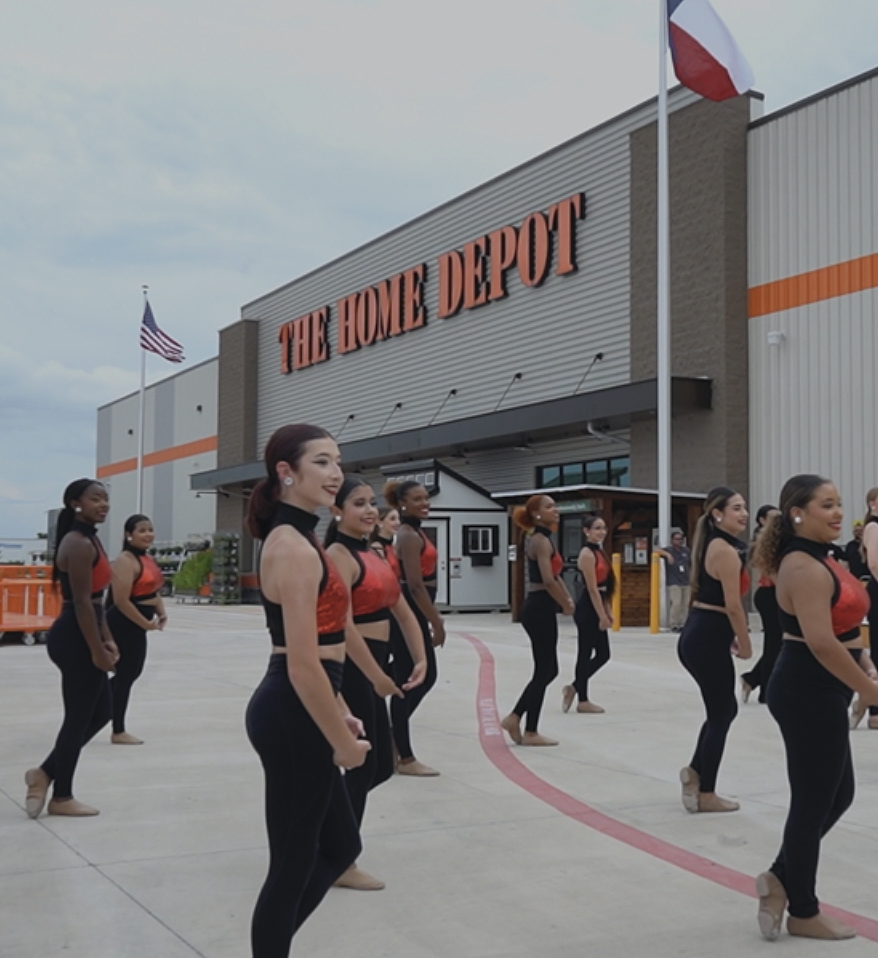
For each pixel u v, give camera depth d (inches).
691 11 700.0
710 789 243.3
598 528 391.9
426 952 159.9
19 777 280.2
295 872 125.2
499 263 1062.4
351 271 1321.4
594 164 962.1
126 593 320.8
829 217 756.6
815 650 156.3
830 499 160.6
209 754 310.3
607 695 432.8
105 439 2215.8
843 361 743.7
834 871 200.7
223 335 1595.7
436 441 1047.0
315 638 122.2
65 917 173.9
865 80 734.5
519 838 222.1
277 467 128.6
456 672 512.4
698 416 825.5
